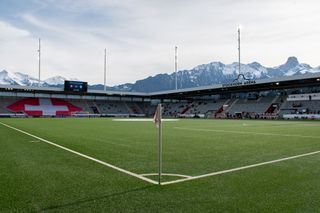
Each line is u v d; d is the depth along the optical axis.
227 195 5.05
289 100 60.25
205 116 69.81
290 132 20.91
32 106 71.69
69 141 14.20
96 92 72.75
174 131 21.73
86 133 19.38
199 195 5.05
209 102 77.75
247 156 9.49
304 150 11.03
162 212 4.24
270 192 5.24
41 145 12.48
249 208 4.41
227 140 14.95
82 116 74.44
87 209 4.38
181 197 4.94
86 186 5.66
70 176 6.52
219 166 7.73
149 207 4.45
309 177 6.42
